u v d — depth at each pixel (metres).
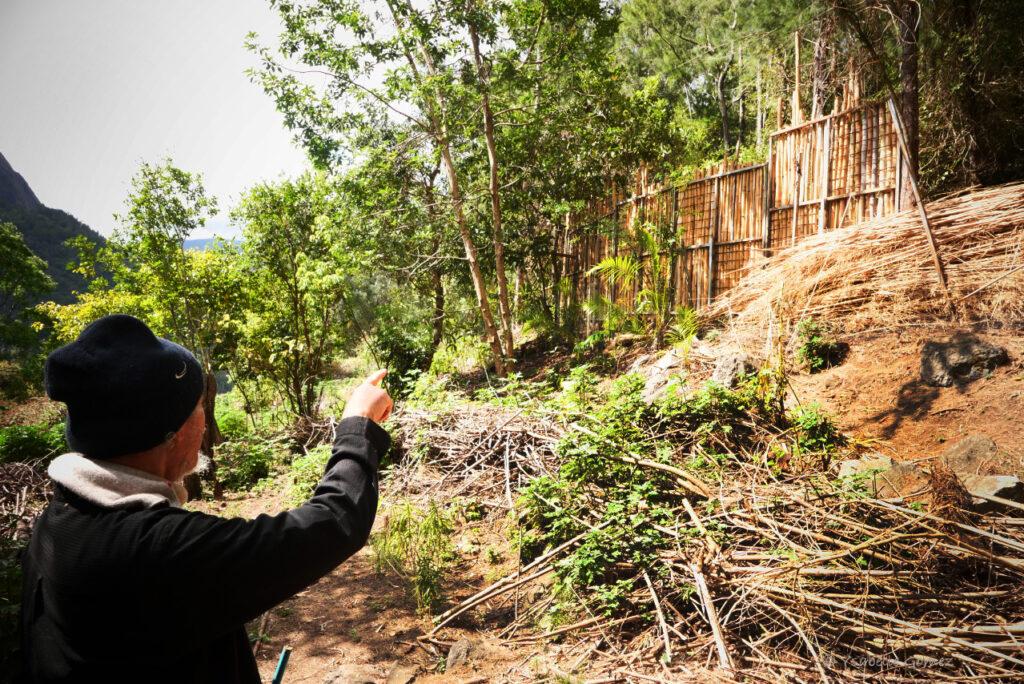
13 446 11.84
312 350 14.70
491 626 4.37
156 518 0.97
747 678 3.25
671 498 4.86
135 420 1.01
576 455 5.26
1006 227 7.64
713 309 10.33
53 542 0.97
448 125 13.32
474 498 6.18
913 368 6.49
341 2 12.17
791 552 3.87
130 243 13.53
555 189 14.45
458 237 14.80
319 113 13.12
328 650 4.24
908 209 8.62
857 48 9.47
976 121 9.98
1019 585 3.46
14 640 2.76
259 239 14.48
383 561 5.45
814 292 8.45
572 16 12.93
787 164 10.47
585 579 4.21
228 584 0.92
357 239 14.41
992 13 9.69
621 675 3.46
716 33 15.01
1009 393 5.58
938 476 3.99
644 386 6.86
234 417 14.80
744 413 5.95
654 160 14.94
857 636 3.37
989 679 2.98
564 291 15.13
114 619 0.92
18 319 38.94
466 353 15.79
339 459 1.12
